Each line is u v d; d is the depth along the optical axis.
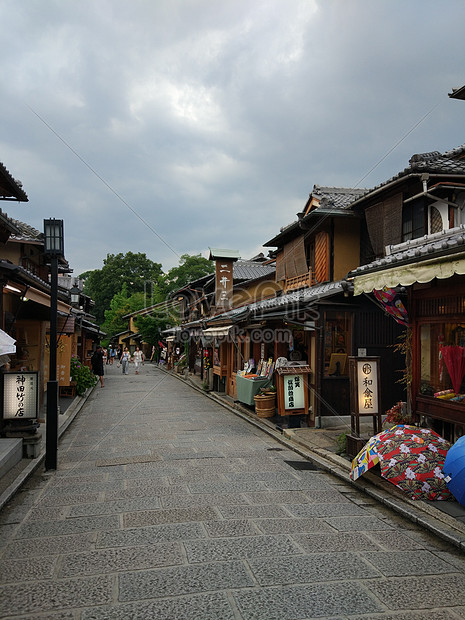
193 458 8.51
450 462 5.57
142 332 44.78
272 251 19.84
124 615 3.44
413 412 7.78
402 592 3.79
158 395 19.75
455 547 4.69
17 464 7.76
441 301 7.27
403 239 12.09
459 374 6.82
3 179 10.84
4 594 3.75
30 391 8.41
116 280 62.81
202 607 3.54
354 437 7.80
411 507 5.70
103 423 12.66
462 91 9.24
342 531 5.08
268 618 3.40
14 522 5.35
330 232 14.45
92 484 6.87
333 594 3.74
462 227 6.40
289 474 7.45
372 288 7.11
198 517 5.46
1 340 7.26
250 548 4.60
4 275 8.47
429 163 10.56
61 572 4.11
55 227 7.97
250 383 13.21
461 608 3.56
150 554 4.46
